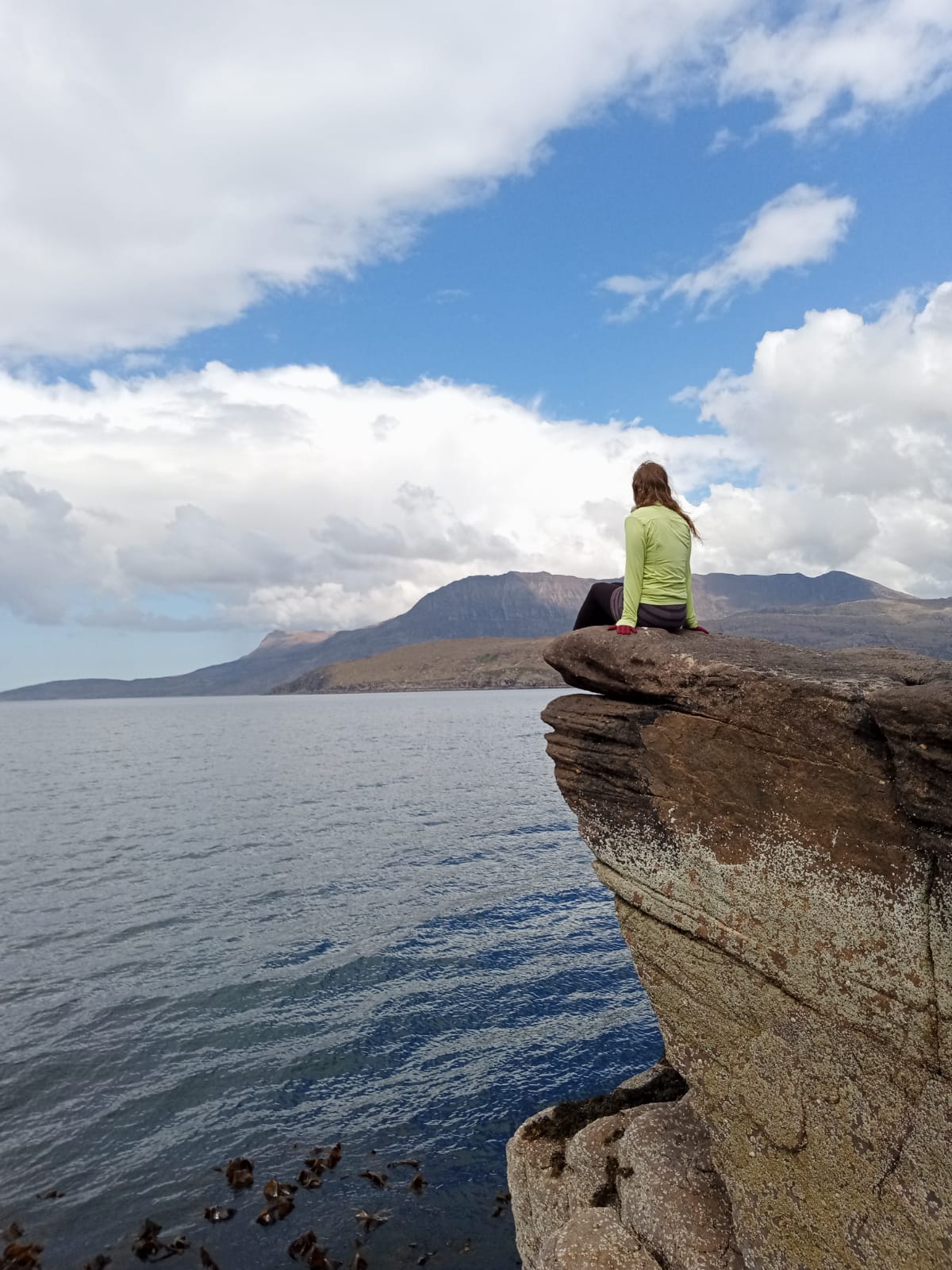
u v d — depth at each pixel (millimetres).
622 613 9125
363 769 81812
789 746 6789
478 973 24188
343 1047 19547
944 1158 5844
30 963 25297
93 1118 16594
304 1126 16328
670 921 8117
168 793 66188
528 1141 10852
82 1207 13930
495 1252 12945
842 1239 6539
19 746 137125
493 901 31891
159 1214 13766
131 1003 22188
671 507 9180
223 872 36969
